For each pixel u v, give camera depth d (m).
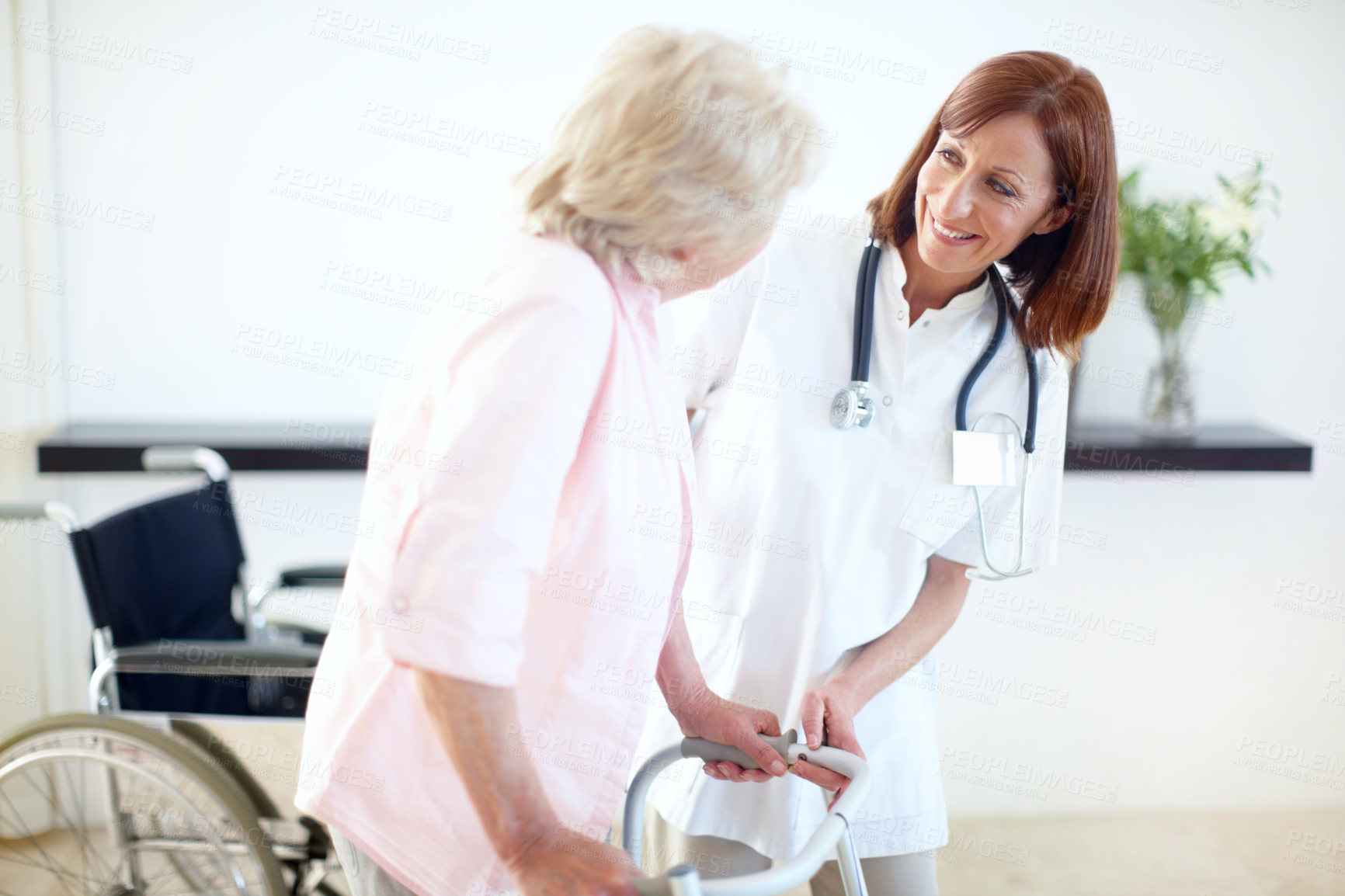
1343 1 2.23
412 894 0.91
